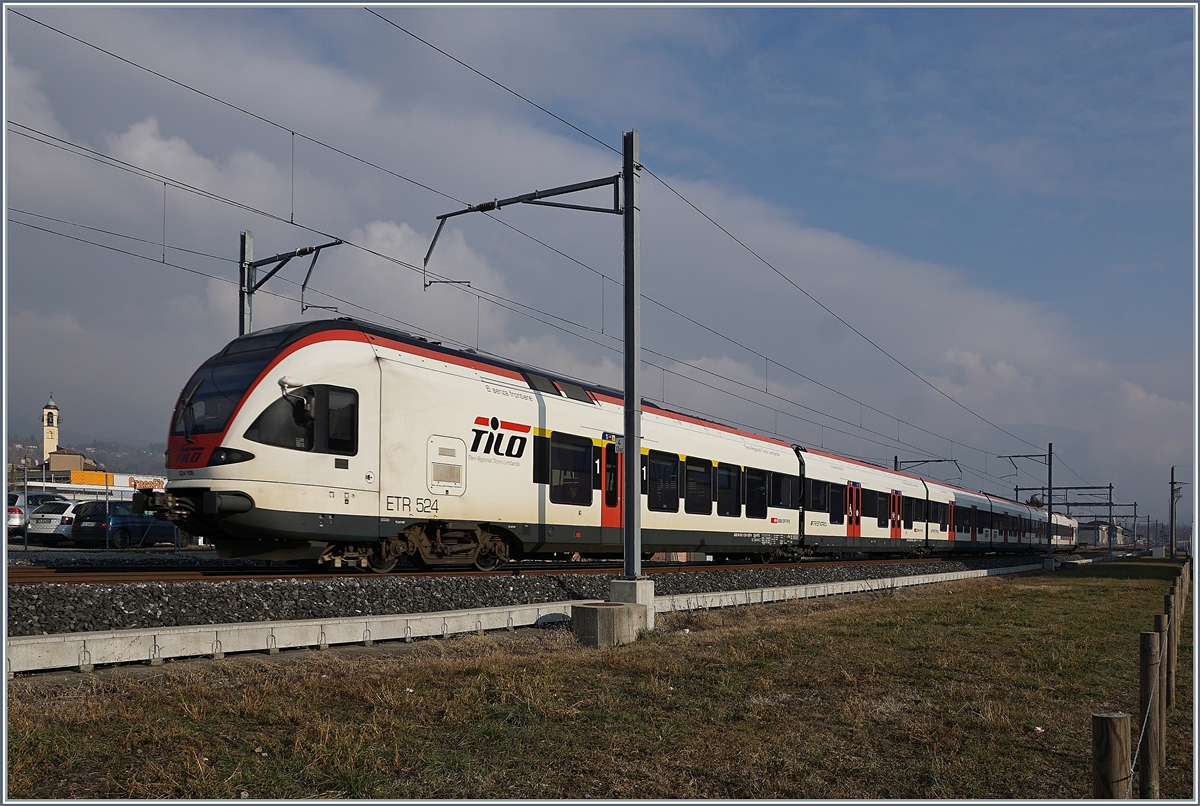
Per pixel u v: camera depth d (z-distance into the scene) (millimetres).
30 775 5898
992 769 6801
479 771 6422
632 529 14711
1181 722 8602
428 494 16922
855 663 11086
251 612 11625
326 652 11125
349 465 15680
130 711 7406
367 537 15891
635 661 10734
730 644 12438
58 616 9812
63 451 90438
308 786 5973
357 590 13148
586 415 21188
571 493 20469
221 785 5836
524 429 19203
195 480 14805
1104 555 85375
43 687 8289
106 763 6230
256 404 14859
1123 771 4406
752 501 27719
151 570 17141
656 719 7996
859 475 35938
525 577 16203
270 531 14734
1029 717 8391
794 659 11312
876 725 8031
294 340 15719
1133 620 16906
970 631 14344
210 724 7242
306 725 7145
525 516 19109
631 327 15133
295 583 12594
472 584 14969
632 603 13812
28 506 31500
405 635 12414
